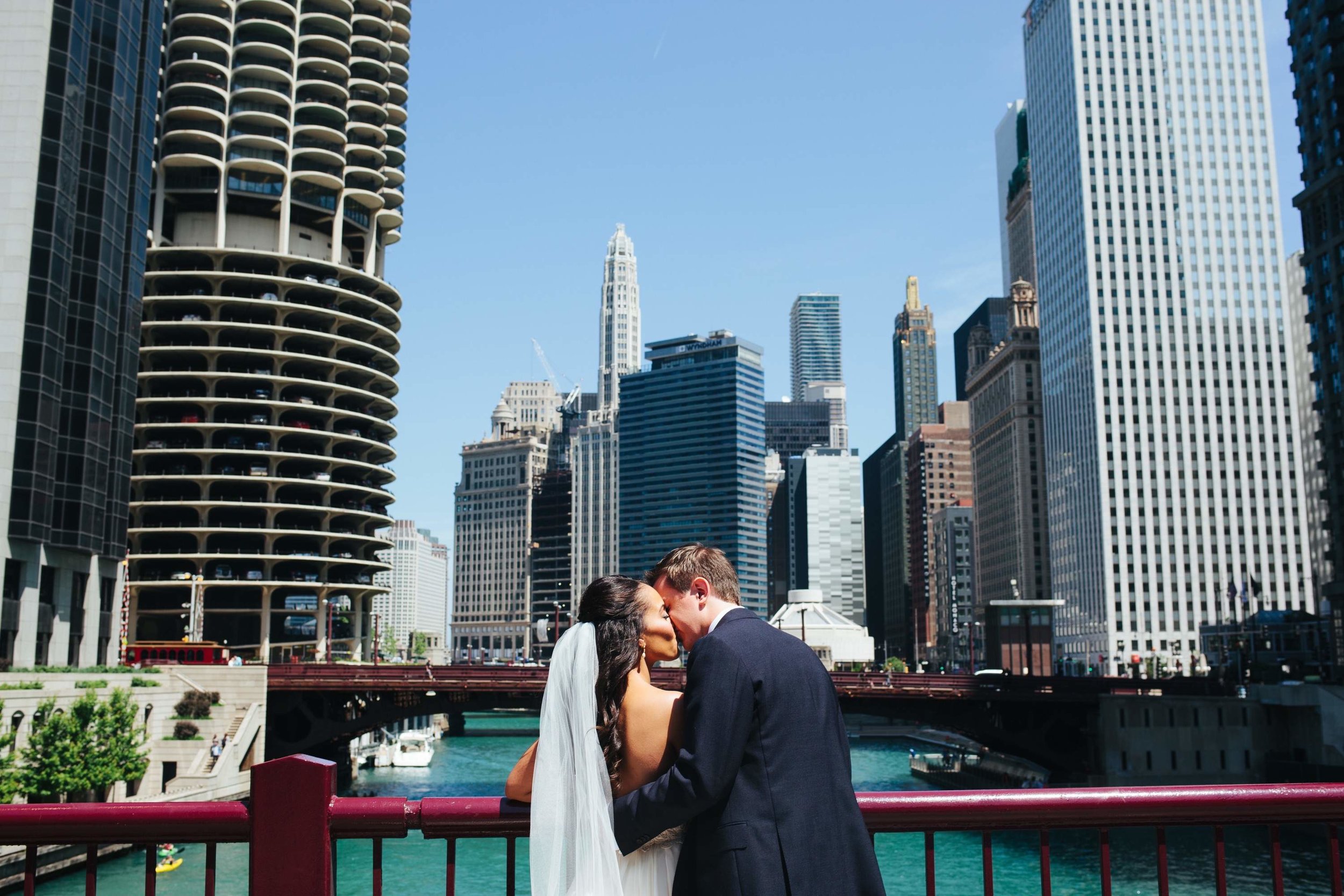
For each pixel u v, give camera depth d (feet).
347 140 433.48
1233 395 634.02
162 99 407.44
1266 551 618.85
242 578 387.55
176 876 139.03
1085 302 647.15
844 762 16.84
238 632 409.90
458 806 17.31
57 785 159.74
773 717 16.28
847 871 15.97
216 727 228.63
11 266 222.48
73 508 238.48
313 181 418.92
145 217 289.53
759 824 15.83
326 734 248.73
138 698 209.26
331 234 435.53
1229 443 629.10
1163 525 618.44
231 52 413.80
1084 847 185.37
